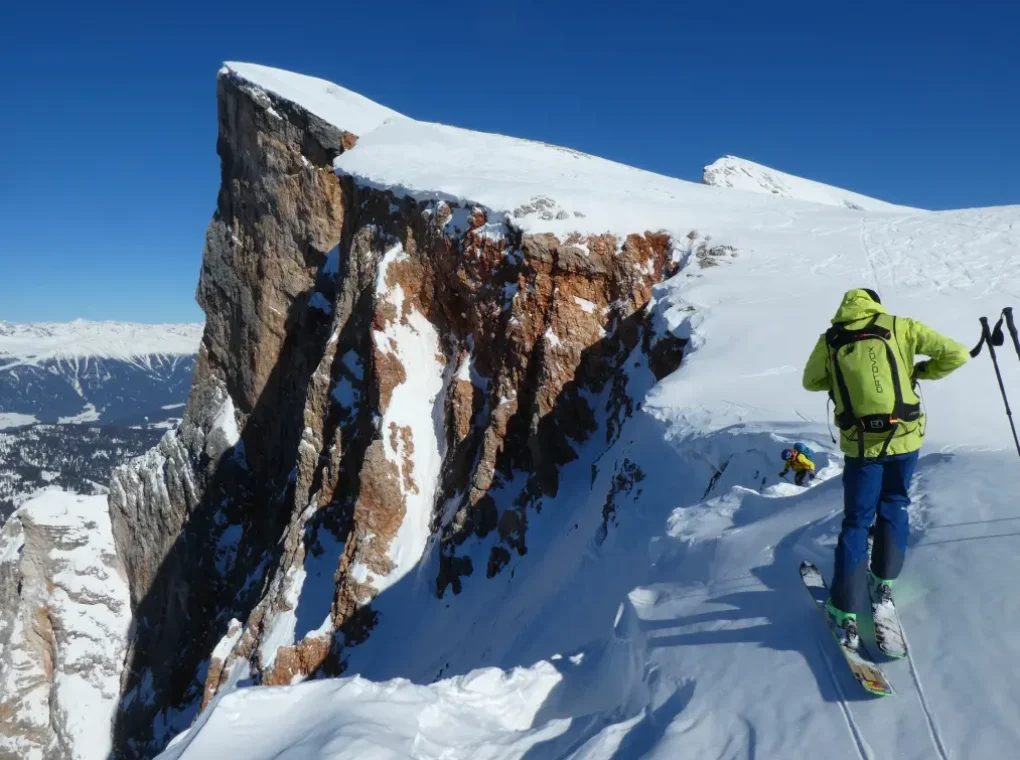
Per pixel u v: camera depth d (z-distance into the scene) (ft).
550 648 30.12
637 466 37.60
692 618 16.24
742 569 17.15
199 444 106.42
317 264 91.97
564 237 60.59
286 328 95.61
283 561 67.15
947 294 46.32
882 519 13.42
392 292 68.95
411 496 61.98
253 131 95.71
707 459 33.01
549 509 53.88
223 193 104.88
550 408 56.95
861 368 13.48
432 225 68.08
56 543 118.83
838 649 13.07
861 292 14.51
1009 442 24.84
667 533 23.03
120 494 119.44
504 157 90.33
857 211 77.10
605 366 57.72
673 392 39.93
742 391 37.37
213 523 101.86
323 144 89.76
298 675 55.93
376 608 57.77
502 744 14.19
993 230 62.03
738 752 11.84
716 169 173.27
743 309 47.98
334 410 71.51
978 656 11.45
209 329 108.88
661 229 62.64
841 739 11.27
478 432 61.36
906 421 13.23
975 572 13.08
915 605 13.23
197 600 100.73
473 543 55.88
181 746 15.70
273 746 13.96
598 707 15.64
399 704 15.06
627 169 97.60
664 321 51.11
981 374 34.35
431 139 93.30
